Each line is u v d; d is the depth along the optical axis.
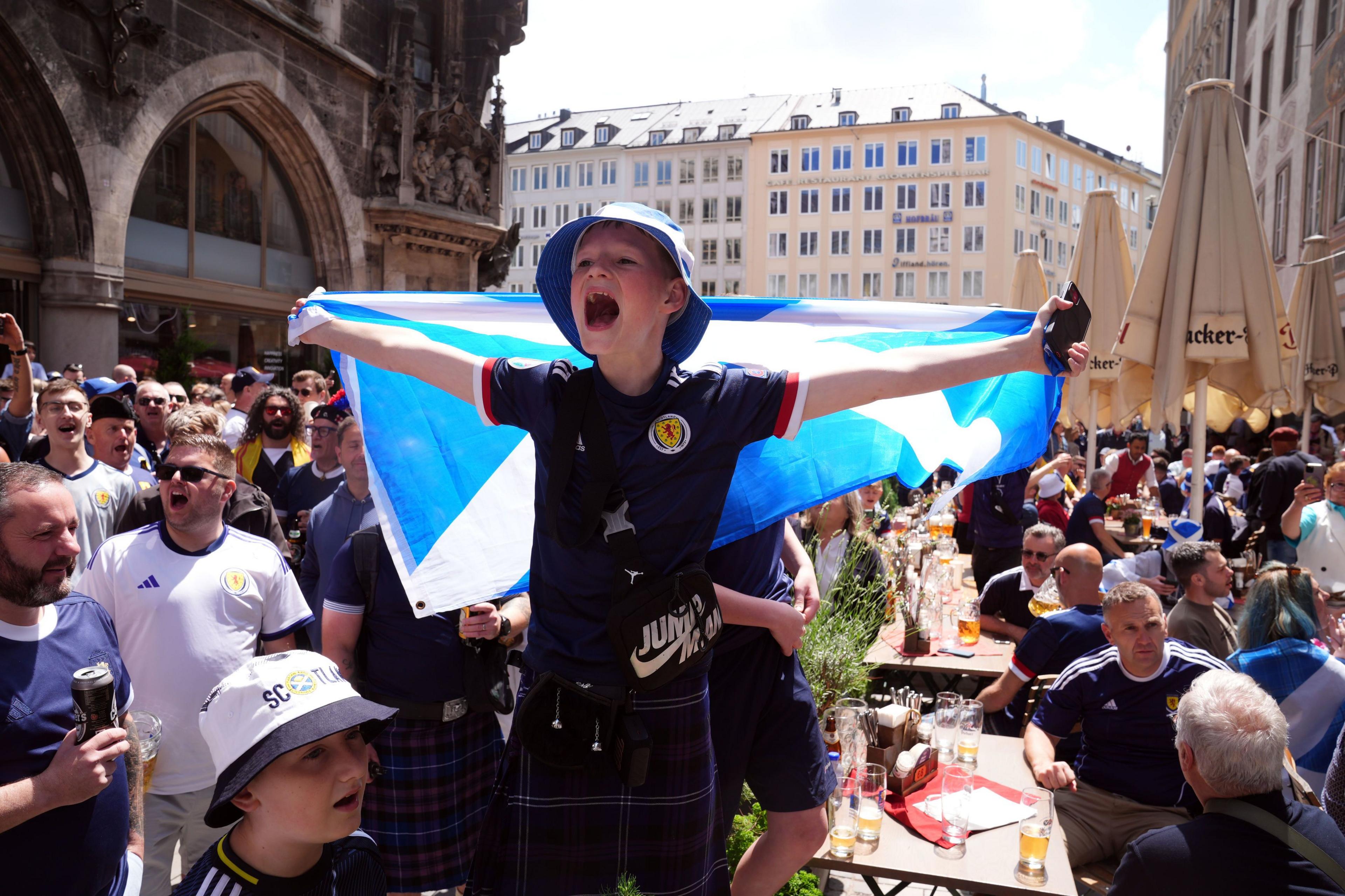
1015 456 2.50
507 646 3.46
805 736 2.22
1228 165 6.14
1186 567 4.89
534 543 1.62
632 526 1.49
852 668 3.42
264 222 15.98
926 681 5.86
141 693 3.07
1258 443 16.67
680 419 1.49
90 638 2.40
